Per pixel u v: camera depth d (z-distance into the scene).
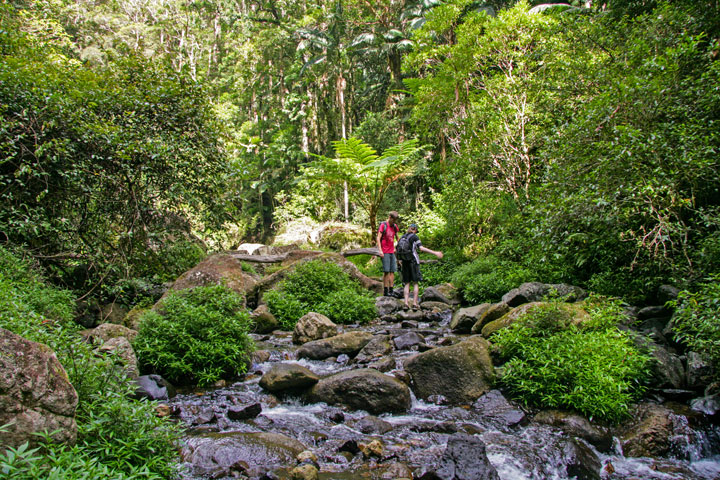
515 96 9.95
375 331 6.13
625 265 5.73
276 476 2.62
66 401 2.09
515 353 4.18
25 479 1.67
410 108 18.00
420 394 4.02
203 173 7.30
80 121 5.98
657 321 4.65
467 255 10.16
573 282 6.50
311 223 21.09
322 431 3.34
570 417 3.29
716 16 6.44
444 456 2.71
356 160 14.28
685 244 4.86
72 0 28.64
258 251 14.91
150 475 2.00
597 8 9.22
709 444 3.12
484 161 10.22
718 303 3.38
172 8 33.44
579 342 3.82
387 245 8.62
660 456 3.03
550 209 5.93
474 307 6.19
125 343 4.16
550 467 2.80
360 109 28.16
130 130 6.52
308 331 5.77
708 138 4.71
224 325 4.67
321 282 8.11
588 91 7.36
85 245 6.48
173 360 4.32
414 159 15.98
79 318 6.18
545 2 15.46
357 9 22.33
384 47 20.23
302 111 26.77
